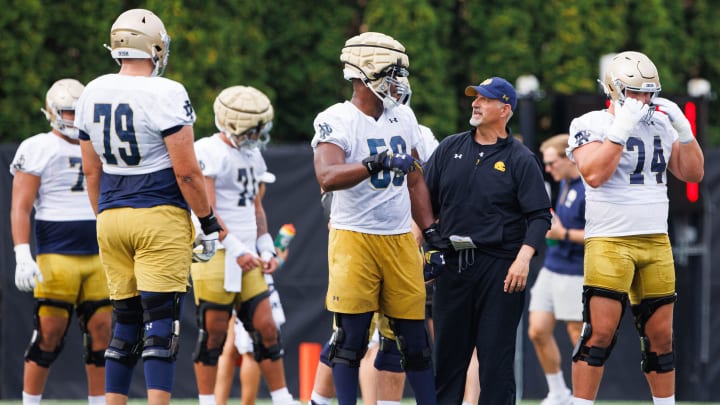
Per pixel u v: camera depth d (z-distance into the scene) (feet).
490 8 178.09
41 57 153.38
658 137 77.30
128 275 72.38
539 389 128.47
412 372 74.74
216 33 159.22
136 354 73.10
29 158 88.58
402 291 74.18
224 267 89.81
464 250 75.92
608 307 76.64
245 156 92.22
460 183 76.64
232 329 97.96
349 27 182.91
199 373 91.56
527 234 75.20
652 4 182.80
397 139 74.59
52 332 89.71
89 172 73.15
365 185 72.79
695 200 120.98
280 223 127.95
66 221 88.94
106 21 156.15
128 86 70.79
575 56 178.50
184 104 71.05
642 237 76.95
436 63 171.42
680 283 130.21
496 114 76.64
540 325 110.93
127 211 71.00
